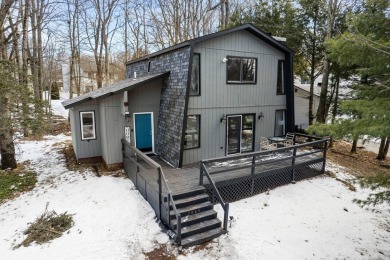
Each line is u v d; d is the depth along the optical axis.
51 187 8.73
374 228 7.16
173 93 9.72
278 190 8.94
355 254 6.05
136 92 10.40
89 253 5.61
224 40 9.73
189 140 9.71
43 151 12.95
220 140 10.40
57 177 9.55
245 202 8.02
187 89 8.83
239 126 10.86
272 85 11.51
